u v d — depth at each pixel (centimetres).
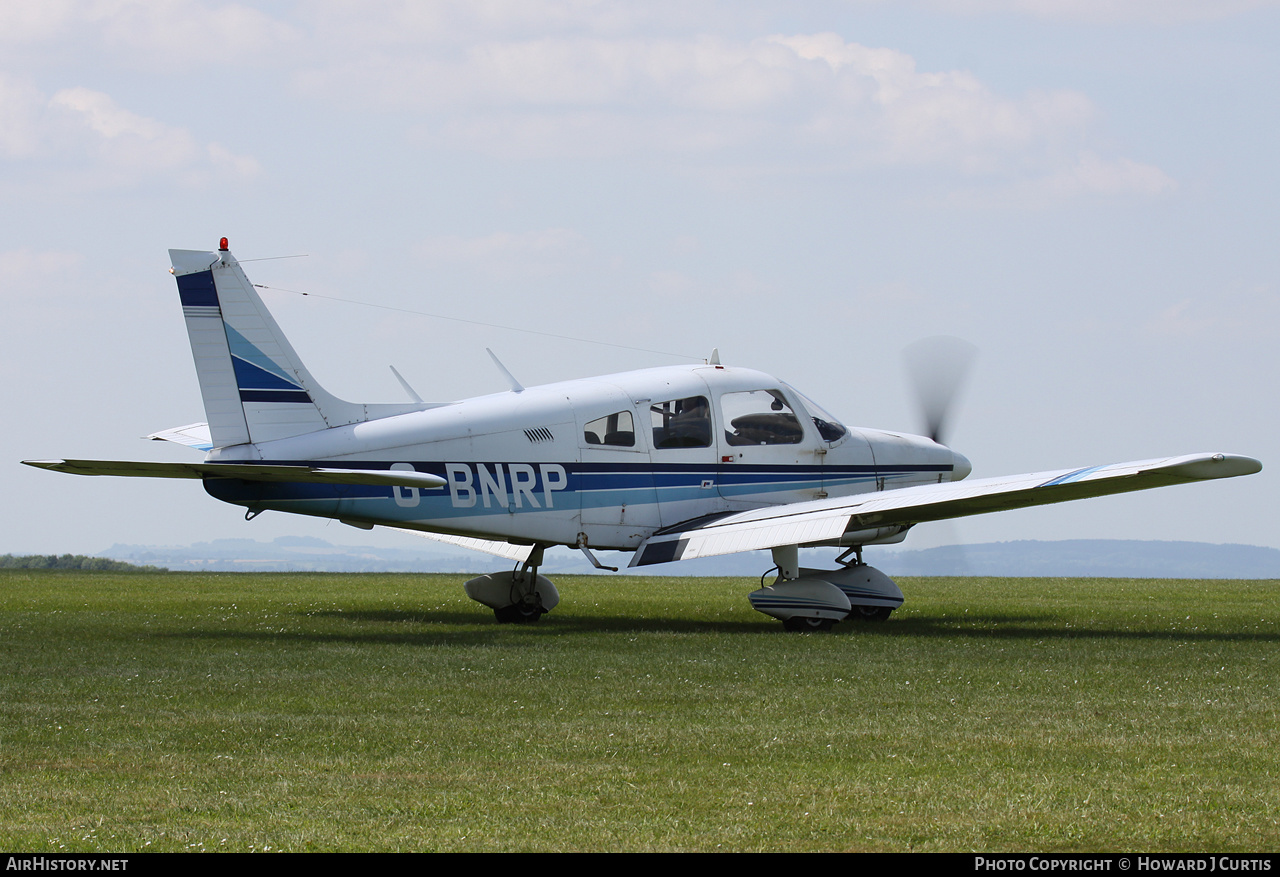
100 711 3278
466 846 2112
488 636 5234
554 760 2717
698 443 6375
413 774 2591
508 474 5900
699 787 2483
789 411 6644
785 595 5741
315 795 2425
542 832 2194
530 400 6044
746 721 3141
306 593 7931
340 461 5600
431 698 3494
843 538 6259
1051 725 3078
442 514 5784
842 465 6750
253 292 5619
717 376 6494
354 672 3997
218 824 2234
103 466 4922
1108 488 5166
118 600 7138
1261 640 5019
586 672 3997
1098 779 2527
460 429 5812
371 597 7619
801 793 2433
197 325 5541
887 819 2261
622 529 6184
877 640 5003
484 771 2617
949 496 5472
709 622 6228
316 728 3058
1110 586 8806
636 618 6444
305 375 5666
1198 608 6756
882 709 3309
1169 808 2314
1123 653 4500
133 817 2277
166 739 2923
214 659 4312
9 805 2352
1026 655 4434
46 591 7850
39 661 4256
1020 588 8569
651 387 6306
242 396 5575
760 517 6084
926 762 2686
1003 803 2353
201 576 9875
